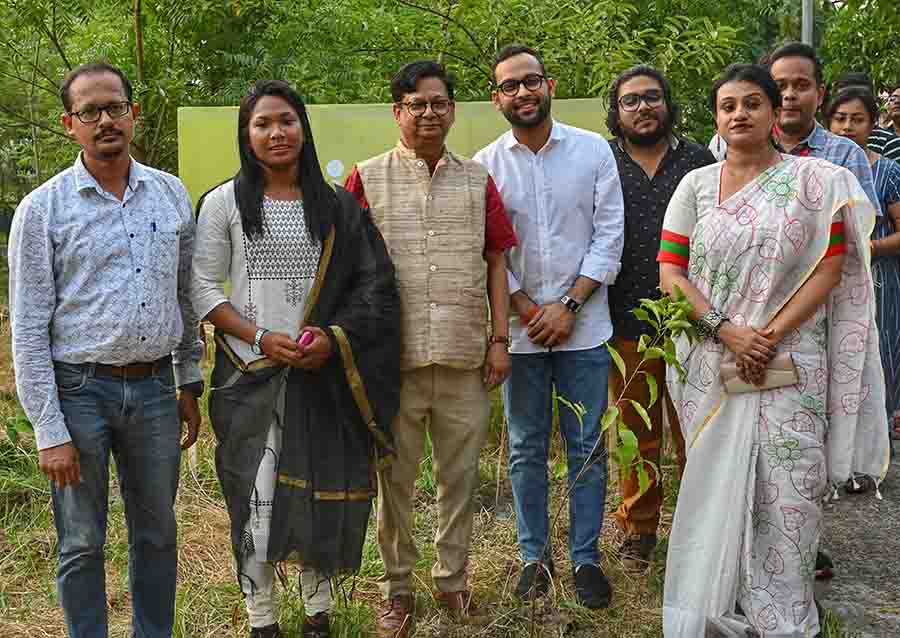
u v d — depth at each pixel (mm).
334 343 3145
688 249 3373
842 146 4098
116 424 2963
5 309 7828
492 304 3541
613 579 3883
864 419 3236
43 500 4484
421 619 3566
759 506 3213
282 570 3367
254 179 3180
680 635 3246
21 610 3646
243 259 3189
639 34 6156
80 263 2867
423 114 3334
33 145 7602
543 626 3512
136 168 2998
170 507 3100
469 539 3582
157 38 6656
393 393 3273
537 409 3723
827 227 3109
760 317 3176
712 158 4012
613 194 3715
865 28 7164
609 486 4703
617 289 3953
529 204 3672
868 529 4438
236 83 6387
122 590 3795
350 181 3502
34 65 6621
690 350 3342
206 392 5305
